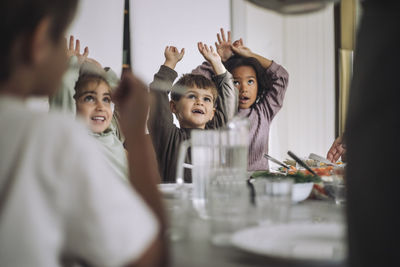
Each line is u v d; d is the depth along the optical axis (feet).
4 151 1.41
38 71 1.55
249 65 10.50
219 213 2.50
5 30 1.45
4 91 1.53
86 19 7.97
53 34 1.55
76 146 1.42
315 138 11.84
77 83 7.46
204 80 9.45
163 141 8.66
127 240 1.42
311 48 11.66
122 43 8.52
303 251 1.71
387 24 1.28
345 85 11.89
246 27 10.49
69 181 1.39
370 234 1.30
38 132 1.42
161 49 9.12
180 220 2.51
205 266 1.62
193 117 9.26
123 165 7.52
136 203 1.50
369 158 1.29
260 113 10.66
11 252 1.34
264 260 1.65
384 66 1.27
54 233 1.39
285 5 2.42
